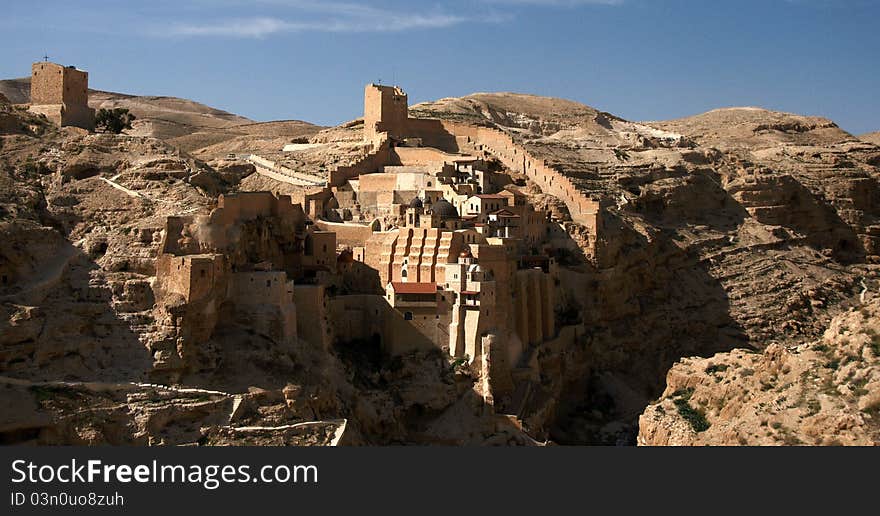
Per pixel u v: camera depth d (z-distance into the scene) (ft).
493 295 386.93
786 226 614.75
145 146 413.80
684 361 334.24
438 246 401.70
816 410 257.75
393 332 384.68
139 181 383.65
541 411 390.83
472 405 369.30
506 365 387.34
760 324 515.91
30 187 367.86
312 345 361.71
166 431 300.81
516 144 537.24
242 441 304.50
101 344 317.63
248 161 553.23
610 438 407.64
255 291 349.20
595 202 485.56
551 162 548.72
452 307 386.32
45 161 388.37
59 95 458.09
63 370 306.14
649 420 311.47
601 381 452.76
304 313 364.17
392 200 466.70
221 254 342.64
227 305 344.90
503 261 398.62
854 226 650.43
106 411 297.12
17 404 285.64
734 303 528.22
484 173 497.05
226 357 331.16
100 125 535.19
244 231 368.68
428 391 371.35
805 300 543.80
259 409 317.22
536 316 427.74
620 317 484.33
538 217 475.72
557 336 441.27
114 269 337.93
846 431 245.65
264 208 391.45
